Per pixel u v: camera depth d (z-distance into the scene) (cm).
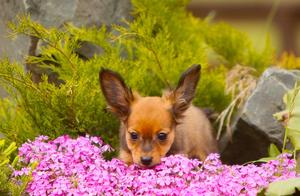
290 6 1410
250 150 912
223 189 682
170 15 1027
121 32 938
